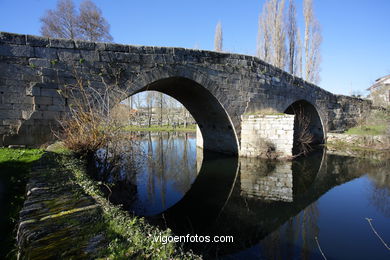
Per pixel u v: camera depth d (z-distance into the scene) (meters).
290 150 10.53
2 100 5.88
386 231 4.81
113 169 6.70
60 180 3.44
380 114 17.23
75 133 5.97
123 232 2.05
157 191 7.75
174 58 8.76
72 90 6.66
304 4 24.23
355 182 8.23
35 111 6.21
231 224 5.35
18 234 2.01
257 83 11.80
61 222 2.10
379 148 14.16
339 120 18.59
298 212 5.88
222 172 9.87
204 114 13.30
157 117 47.50
